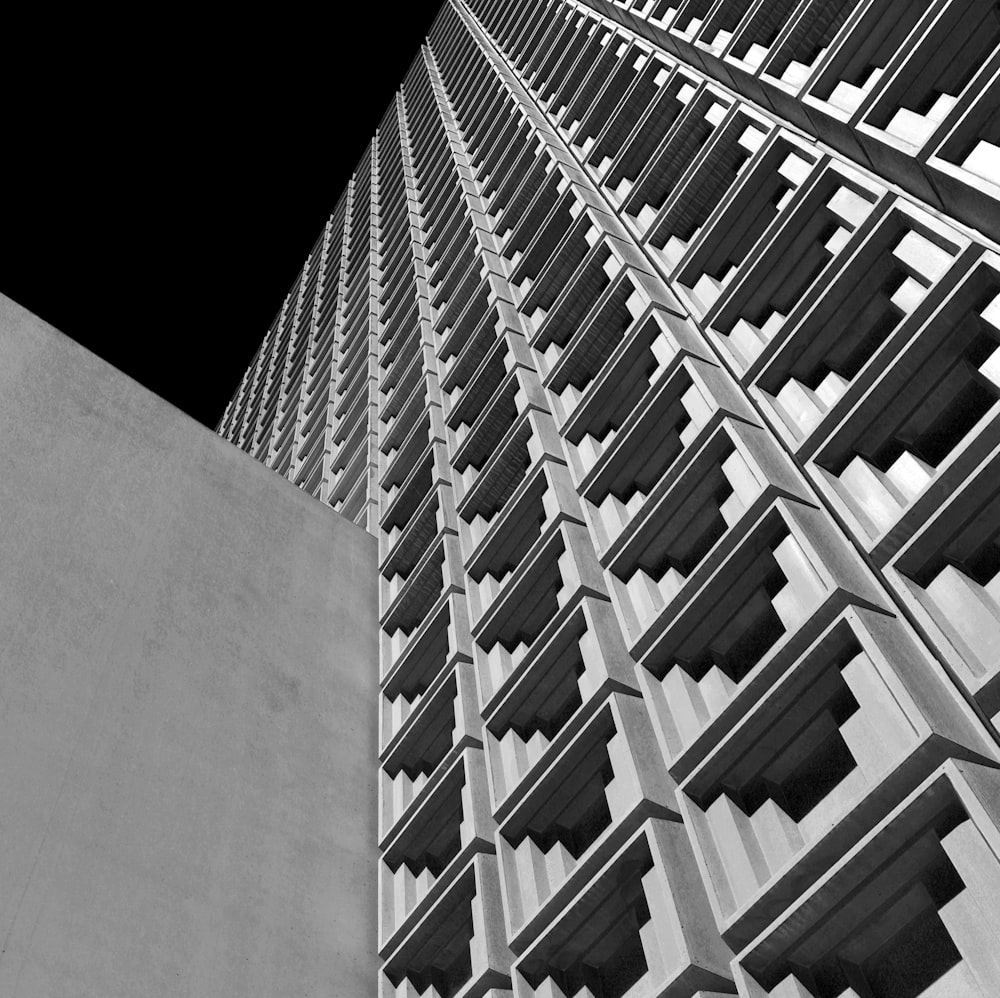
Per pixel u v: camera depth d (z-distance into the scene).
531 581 19.47
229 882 16.73
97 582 19.75
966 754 9.55
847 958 9.98
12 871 14.37
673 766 12.77
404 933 17.42
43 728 16.44
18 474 20.34
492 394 28.58
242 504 25.58
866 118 16.38
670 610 14.64
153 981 14.52
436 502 26.25
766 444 15.22
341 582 26.47
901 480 13.02
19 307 24.05
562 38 44.31
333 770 20.67
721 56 24.05
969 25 15.62
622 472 19.00
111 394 24.39
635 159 28.81
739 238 20.53
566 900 13.56
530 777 15.66
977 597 10.94
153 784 17.14
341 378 50.72
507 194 39.91
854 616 11.02
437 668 23.14
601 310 23.08
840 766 11.29
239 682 20.61
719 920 10.78
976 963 8.38
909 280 14.80
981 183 13.20
